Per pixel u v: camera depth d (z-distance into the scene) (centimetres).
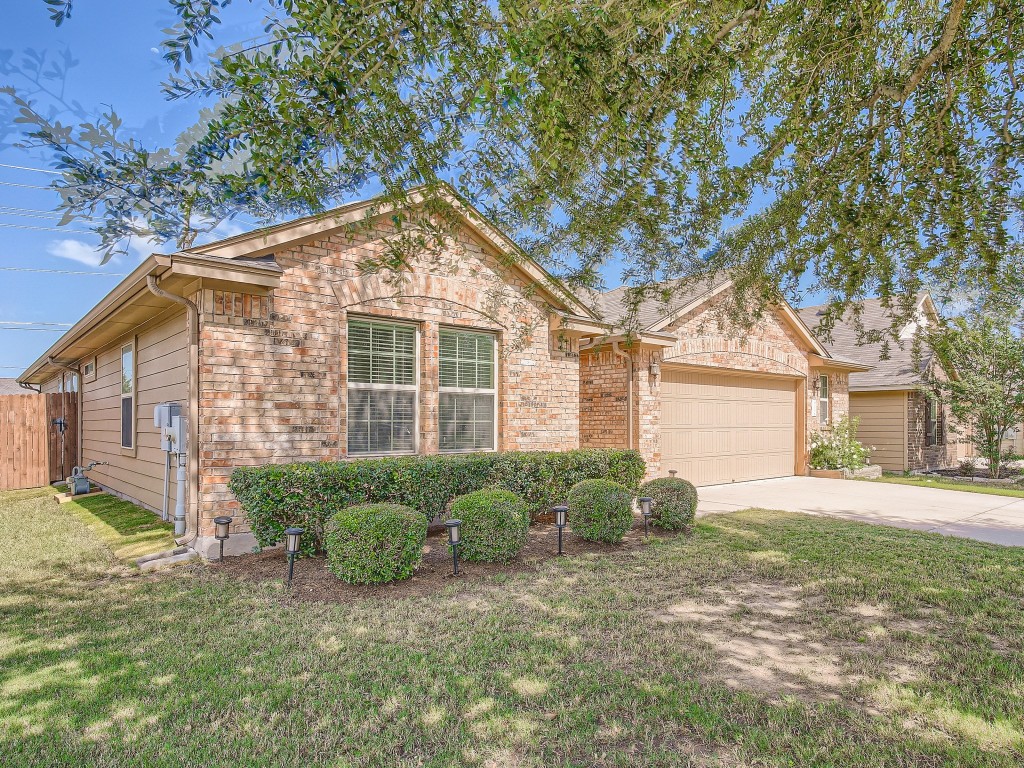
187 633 424
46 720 307
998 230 394
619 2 274
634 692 336
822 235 484
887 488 1298
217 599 500
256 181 292
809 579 562
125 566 612
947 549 685
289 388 687
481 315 882
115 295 757
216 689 339
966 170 397
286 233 677
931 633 433
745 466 1391
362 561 522
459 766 268
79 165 258
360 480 627
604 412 1153
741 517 907
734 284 570
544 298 941
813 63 405
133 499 1015
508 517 609
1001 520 919
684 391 1250
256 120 277
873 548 689
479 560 614
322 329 716
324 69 262
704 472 1288
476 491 654
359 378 771
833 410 1631
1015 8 355
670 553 663
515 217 419
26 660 379
